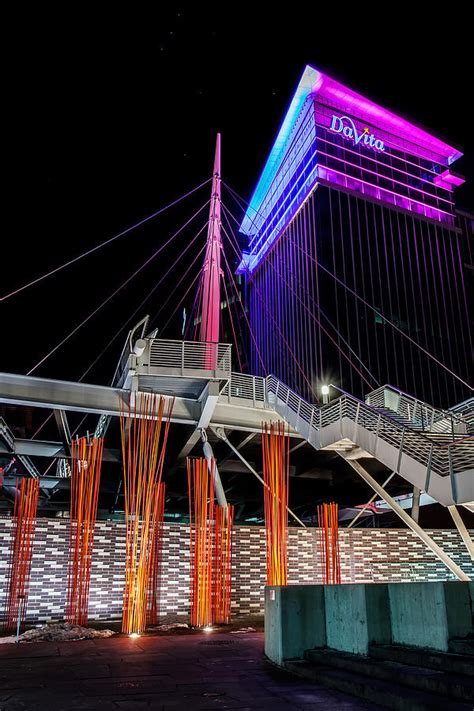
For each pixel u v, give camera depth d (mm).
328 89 79125
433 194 82000
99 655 10461
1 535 17344
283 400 23969
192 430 23703
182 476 30750
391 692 6383
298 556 20906
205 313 32500
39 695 7023
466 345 73438
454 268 78000
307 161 77375
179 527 19641
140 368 21094
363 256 71812
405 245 75625
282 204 83375
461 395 70500
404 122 82625
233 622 17422
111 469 28609
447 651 7434
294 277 76062
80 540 17359
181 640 12711
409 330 70688
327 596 9680
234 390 23875
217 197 36438
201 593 15938
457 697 5988
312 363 67562
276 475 18047
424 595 7965
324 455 25109
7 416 51781
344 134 78438
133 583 14469
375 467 24594
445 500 14469
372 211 75500
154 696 6969
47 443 27594
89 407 21781
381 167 79500
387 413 22344
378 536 22250
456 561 22875
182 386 22547
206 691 7301
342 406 20391
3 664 9469
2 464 33156
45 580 17281
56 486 29516
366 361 66562
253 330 87688
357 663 7812
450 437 18438
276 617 9617
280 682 7949
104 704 6516
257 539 20547
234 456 28484
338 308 67625
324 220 71875
